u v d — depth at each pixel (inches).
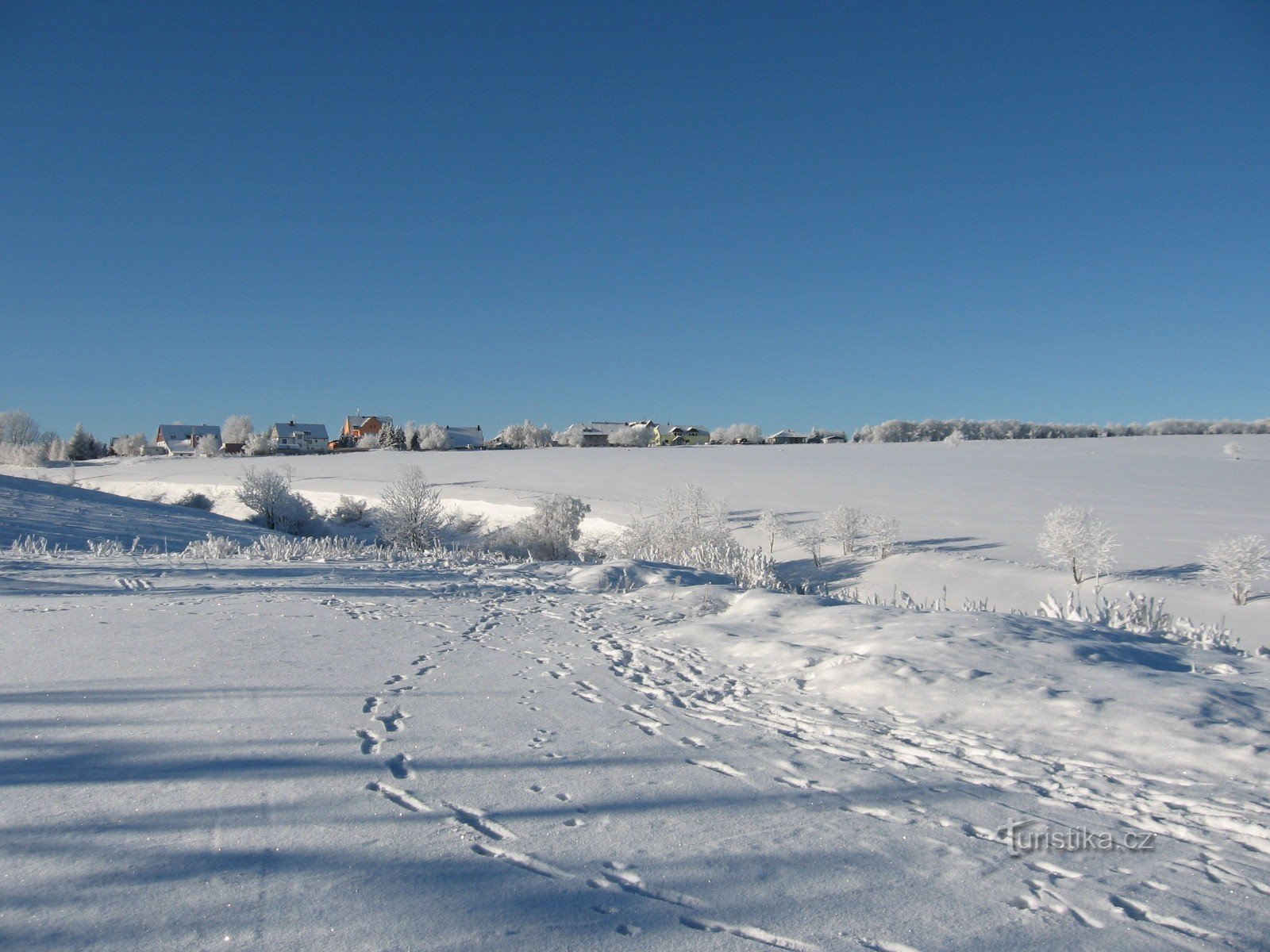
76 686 205.0
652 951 91.6
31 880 103.7
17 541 647.1
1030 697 196.5
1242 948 95.7
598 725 188.7
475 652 277.9
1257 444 2593.5
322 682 221.1
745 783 150.3
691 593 421.7
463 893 103.9
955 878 113.0
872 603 422.0
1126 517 1150.3
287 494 1240.2
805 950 92.9
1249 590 714.2
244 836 119.2
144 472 2453.2
